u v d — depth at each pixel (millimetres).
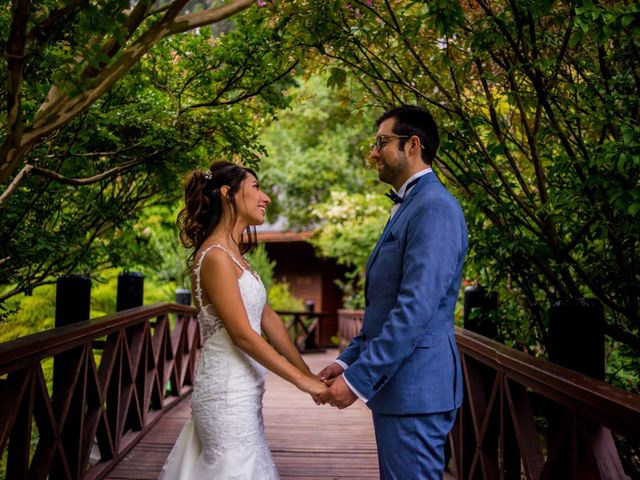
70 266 3961
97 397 3316
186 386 6457
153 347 4859
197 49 3264
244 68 3293
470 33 2812
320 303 15633
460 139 2965
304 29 2871
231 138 3643
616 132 2650
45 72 2354
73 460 3012
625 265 2738
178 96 3496
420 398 1907
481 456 2762
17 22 1403
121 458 3783
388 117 2117
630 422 1357
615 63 2678
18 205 3186
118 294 4449
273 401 6070
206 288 2178
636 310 2875
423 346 1929
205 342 2252
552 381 1807
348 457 3996
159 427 4668
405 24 2684
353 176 13906
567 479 1867
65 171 3344
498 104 3133
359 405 5844
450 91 3139
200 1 3240
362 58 3146
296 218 14227
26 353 2258
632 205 2152
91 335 3061
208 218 2309
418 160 2086
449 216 1903
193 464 2250
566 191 2479
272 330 2469
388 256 2016
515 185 2990
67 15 1602
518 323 3455
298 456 4020
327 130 14242
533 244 2834
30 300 6379
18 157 1572
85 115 3002
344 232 11539
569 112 2732
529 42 2607
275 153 14375
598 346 2117
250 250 2465
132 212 4297
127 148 3393
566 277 2881
